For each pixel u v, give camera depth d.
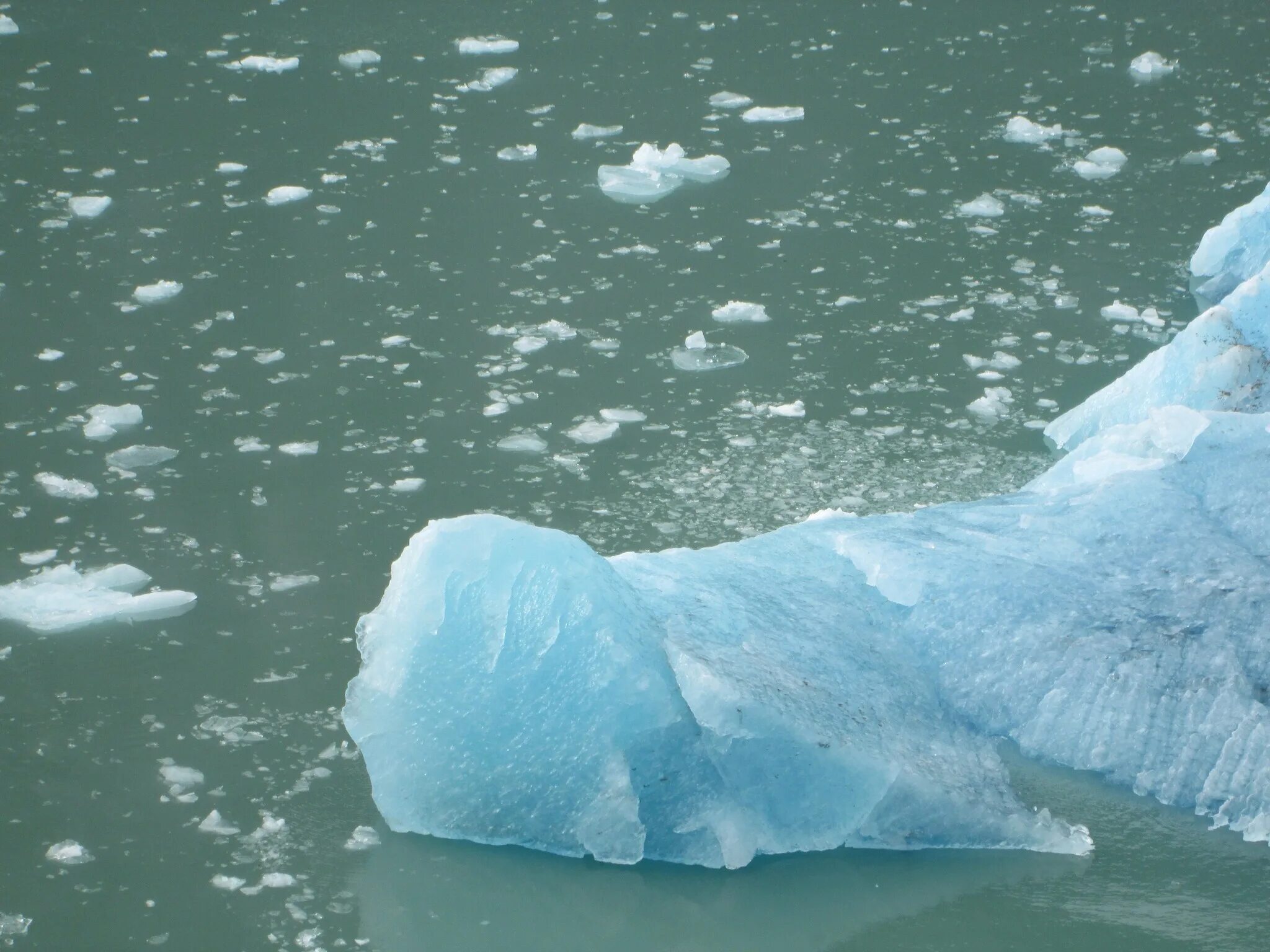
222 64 20.48
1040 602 8.84
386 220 16.00
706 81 20.30
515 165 17.55
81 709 8.61
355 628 9.30
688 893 7.51
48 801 7.90
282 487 11.03
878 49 21.50
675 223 16.08
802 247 15.46
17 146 17.52
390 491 10.98
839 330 13.67
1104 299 14.19
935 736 8.27
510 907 7.36
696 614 8.52
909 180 17.11
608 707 7.57
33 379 12.52
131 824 7.77
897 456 11.52
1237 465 9.71
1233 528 9.41
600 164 17.59
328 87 19.81
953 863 7.71
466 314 13.95
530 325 13.77
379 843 7.75
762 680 7.93
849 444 11.70
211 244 15.26
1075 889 7.48
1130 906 7.34
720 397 12.47
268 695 8.78
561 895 7.46
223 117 18.66
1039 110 19.17
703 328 13.74
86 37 21.30
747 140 18.31
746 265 15.05
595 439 11.77
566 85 20.09
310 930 7.11
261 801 7.98
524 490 11.02
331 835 7.78
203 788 8.05
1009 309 14.01
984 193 16.70
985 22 22.62
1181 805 8.08
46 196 16.25
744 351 13.27
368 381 12.69
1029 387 12.56
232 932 7.08
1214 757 8.14
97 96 19.17
